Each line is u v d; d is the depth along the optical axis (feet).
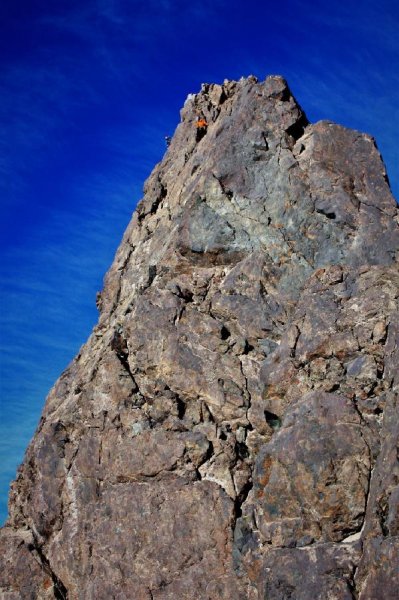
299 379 107.76
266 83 132.36
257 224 122.11
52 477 117.70
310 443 100.07
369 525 93.45
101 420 114.93
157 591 104.17
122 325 121.19
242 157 126.21
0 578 117.39
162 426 110.83
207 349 114.52
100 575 108.58
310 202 121.19
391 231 117.50
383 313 107.65
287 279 117.91
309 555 95.40
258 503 101.76
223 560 102.68
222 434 109.09
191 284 121.08
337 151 124.88
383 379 103.91
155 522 106.52
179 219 129.59
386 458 95.66
